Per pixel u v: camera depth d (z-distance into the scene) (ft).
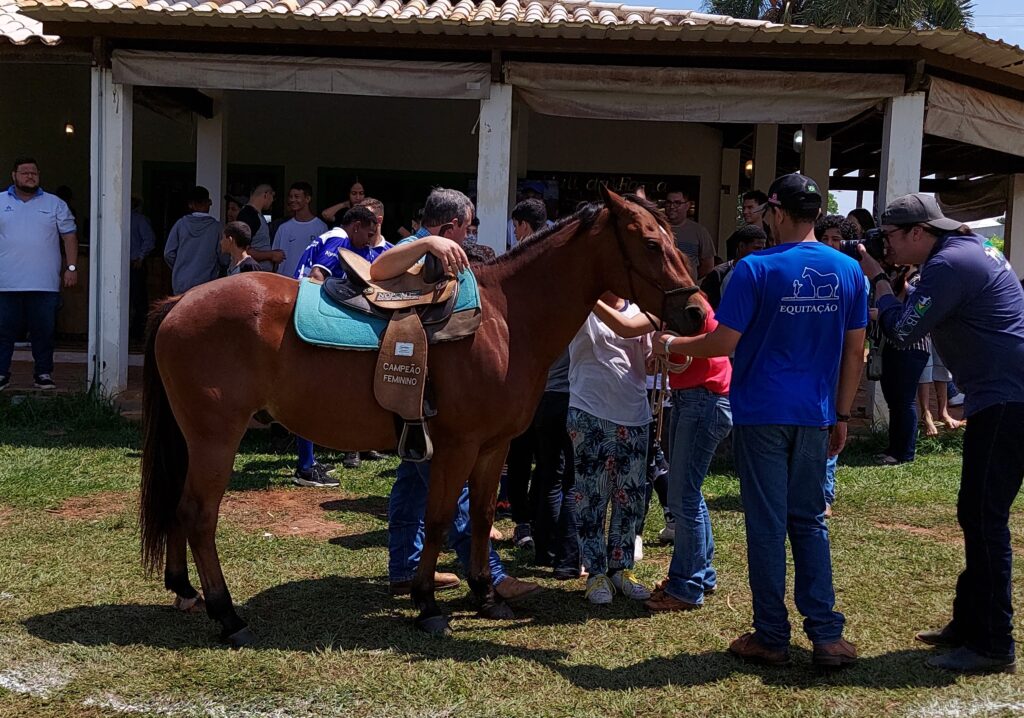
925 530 20.98
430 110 50.34
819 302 13.16
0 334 31.76
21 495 21.30
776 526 13.38
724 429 15.58
